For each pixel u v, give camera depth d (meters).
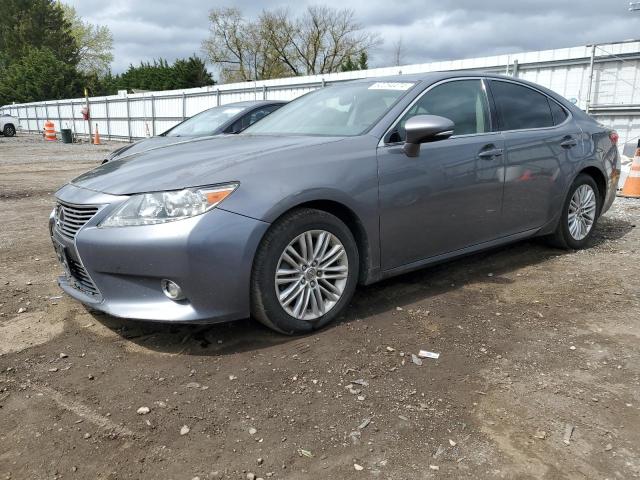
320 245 3.18
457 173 3.79
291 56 48.84
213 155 3.25
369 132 3.50
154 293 2.88
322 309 3.25
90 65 69.00
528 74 12.66
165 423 2.36
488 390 2.62
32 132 42.81
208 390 2.62
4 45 66.62
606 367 2.84
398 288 4.01
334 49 48.16
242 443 2.23
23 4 66.94
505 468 2.07
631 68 10.74
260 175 2.97
